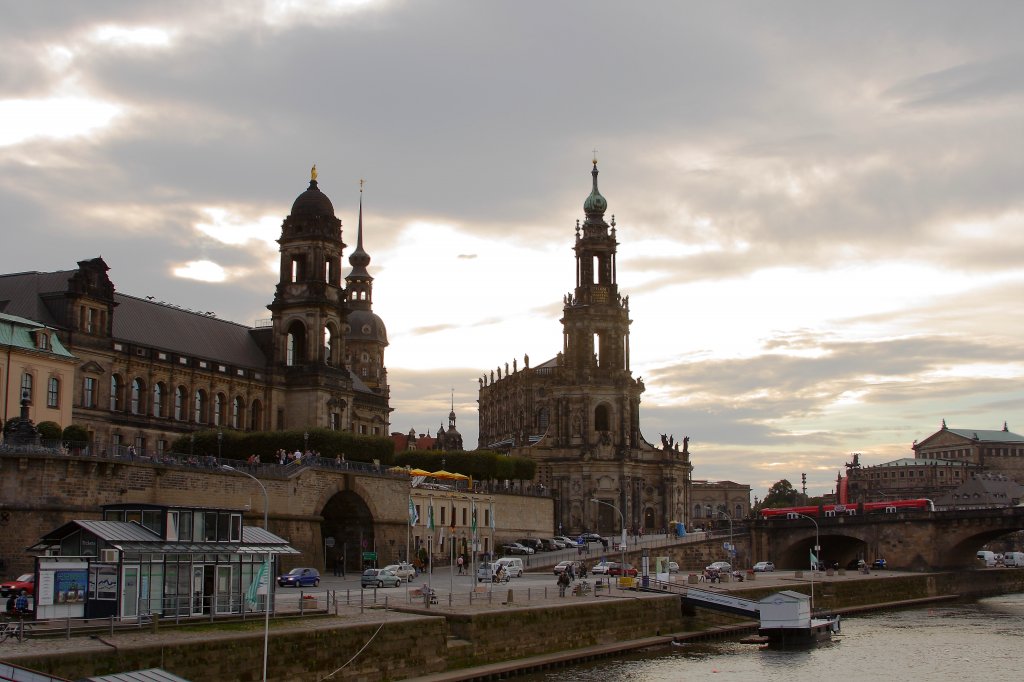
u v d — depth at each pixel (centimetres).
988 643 12456
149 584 7944
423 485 16362
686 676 9925
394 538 15312
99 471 11000
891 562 19812
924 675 10238
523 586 13512
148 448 16275
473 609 9925
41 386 13338
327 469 14125
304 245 18888
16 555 10375
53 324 15188
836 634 13125
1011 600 18900
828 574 18238
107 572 7762
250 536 8981
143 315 17088
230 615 8262
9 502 10438
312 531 13788
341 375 19225
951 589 19238
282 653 7556
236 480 12688
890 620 15150
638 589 13250
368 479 14838
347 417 19362
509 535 19200
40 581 7444
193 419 17150
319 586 12288
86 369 15325
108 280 15875
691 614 12781
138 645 6719
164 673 6431
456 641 9281
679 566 19400
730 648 11800
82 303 15375
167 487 11762
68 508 10662
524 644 9950
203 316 18525
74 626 7212
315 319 18738
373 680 8244
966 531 19325
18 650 6431
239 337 18925
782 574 18762
